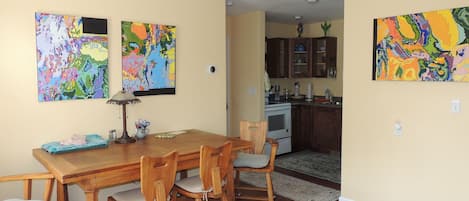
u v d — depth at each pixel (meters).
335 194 3.99
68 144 2.78
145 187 2.30
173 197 2.88
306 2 4.68
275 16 5.84
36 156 2.70
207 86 3.94
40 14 2.83
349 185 3.58
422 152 3.05
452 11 2.77
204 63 3.89
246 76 5.64
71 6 2.98
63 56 2.96
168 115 3.64
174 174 2.47
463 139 2.81
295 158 5.69
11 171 2.80
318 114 6.04
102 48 3.15
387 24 3.15
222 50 4.04
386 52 3.18
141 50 3.40
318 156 5.82
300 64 6.48
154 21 3.48
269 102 6.14
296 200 3.81
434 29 2.87
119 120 3.32
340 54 6.40
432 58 2.90
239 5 4.87
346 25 3.48
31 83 2.84
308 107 6.18
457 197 2.88
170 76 3.62
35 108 2.87
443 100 2.89
